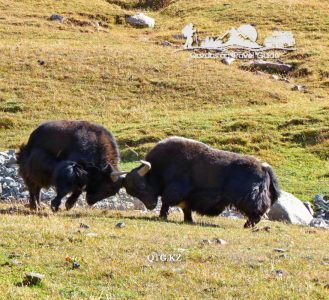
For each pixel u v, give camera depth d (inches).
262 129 4714.6
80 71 5856.3
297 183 3880.4
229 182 2625.5
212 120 4889.3
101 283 1676.9
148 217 2620.6
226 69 6200.8
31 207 2630.4
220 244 2058.3
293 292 1652.3
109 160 2615.7
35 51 6200.8
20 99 5319.9
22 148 2625.5
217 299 1611.7
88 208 2839.6
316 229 2672.2
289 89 6038.4
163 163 2672.2
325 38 7352.4
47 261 1777.8
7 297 1542.8
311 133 4633.4
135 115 5162.4
